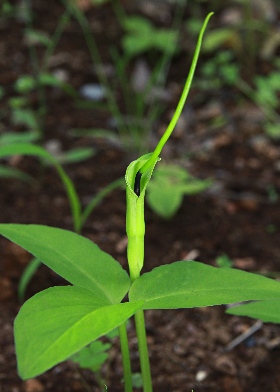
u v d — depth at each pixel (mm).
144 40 1312
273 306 613
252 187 1051
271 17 1456
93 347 677
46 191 1029
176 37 1347
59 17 1442
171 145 1146
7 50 1338
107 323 481
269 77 1297
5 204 996
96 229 955
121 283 550
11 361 757
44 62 1312
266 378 748
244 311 612
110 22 1437
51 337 475
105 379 740
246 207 1009
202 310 828
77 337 473
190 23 1399
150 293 538
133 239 541
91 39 1386
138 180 531
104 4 1487
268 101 1228
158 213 980
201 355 773
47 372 746
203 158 1117
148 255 913
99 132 1161
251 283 534
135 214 536
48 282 861
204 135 1169
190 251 924
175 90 1277
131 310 490
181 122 1195
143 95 1254
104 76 1288
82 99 1237
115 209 996
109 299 540
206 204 1017
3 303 828
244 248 932
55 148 1114
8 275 860
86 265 560
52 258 555
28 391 727
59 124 1176
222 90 1278
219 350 780
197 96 1264
